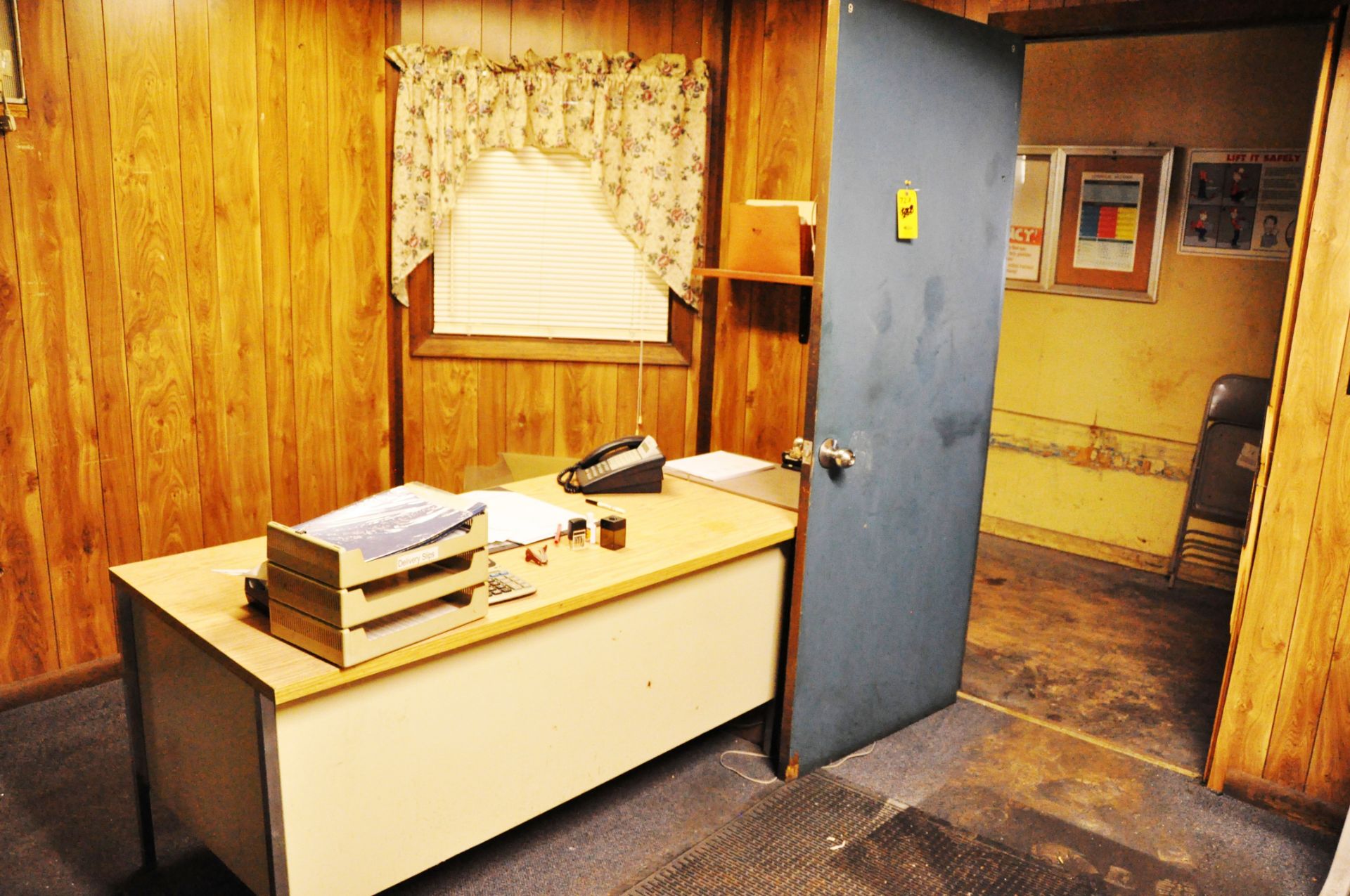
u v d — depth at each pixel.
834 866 2.53
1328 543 2.64
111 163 3.05
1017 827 2.72
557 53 3.65
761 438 3.82
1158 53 4.43
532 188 3.79
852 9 2.46
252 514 3.58
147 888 2.37
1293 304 2.63
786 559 2.92
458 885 2.39
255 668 1.82
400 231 3.69
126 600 2.25
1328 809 2.74
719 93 3.69
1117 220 4.62
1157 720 3.35
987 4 3.31
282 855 1.88
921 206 2.78
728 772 2.95
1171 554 4.71
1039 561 4.88
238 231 3.36
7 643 3.09
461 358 3.85
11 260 2.90
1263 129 4.20
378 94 3.59
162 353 3.26
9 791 2.71
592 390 3.93
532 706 2.28
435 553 1.93
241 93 3.29
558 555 2.49
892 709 3.18
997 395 5.16
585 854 2.53
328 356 3.67
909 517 3.03
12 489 3.02
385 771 2.02
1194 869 2.58
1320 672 2.71
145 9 3.05
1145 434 4.71
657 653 2.56
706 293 3.85
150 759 2.31
